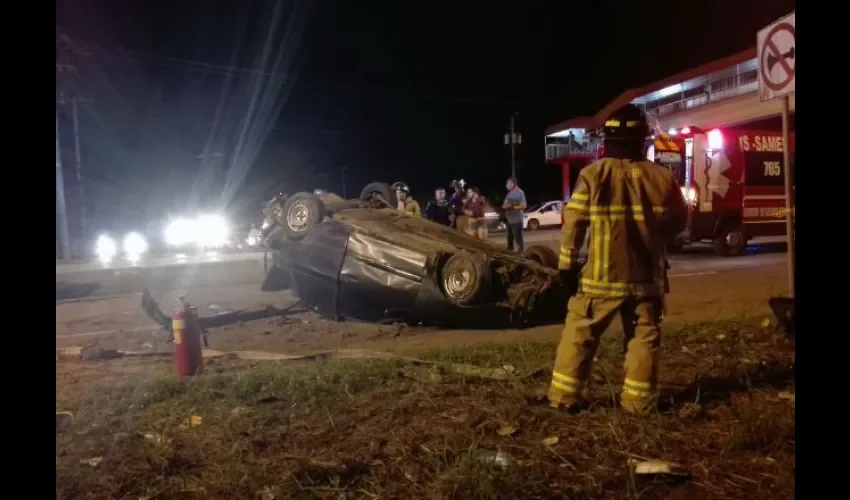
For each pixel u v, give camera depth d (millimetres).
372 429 4477
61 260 24266
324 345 8023
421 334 8609
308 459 3975
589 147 34375
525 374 5445
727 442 3934
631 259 4348
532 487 3498
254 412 4910
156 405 5258
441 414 4703
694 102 31391
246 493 3621
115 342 8570
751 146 17953
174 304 11703
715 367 5680
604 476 3633
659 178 4387
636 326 4504
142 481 3834
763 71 7129
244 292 12891
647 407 4402
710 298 10477
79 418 4871
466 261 8555
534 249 9680
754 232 18109
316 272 9609
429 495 3508
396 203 12148
